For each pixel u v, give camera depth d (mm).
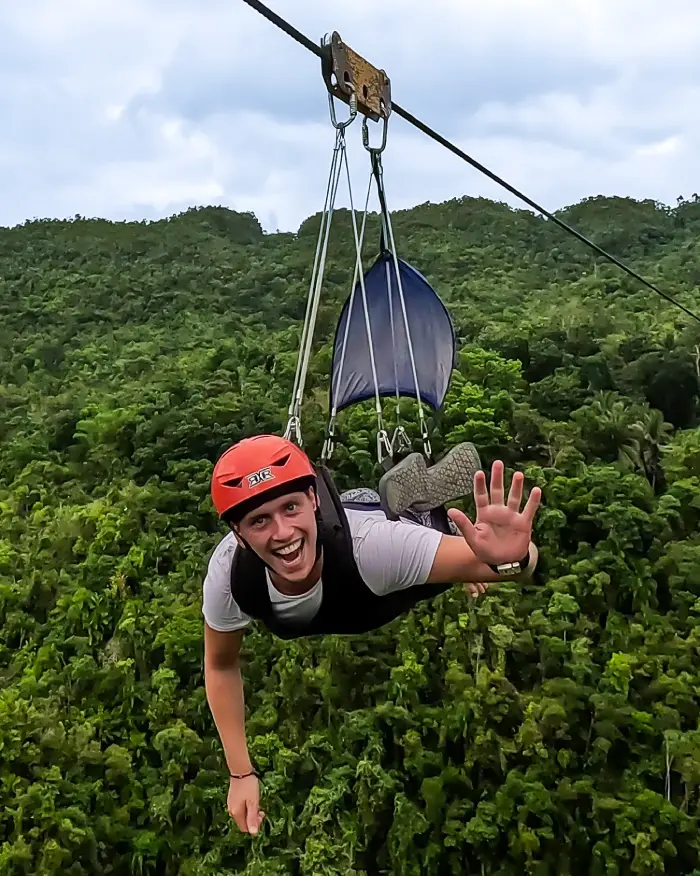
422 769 19328
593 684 19922
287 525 2447
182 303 63844
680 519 24344
